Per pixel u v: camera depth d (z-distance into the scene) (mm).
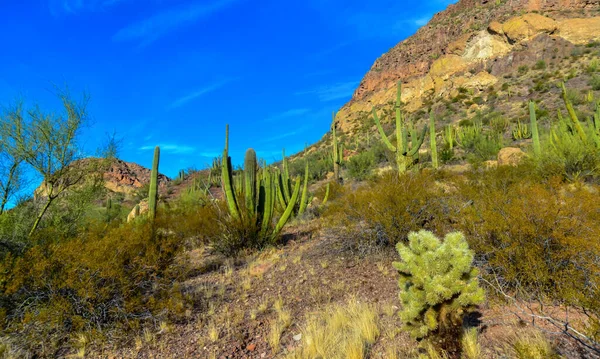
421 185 6723
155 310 4391
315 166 32188
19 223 5668
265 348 3709
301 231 10219
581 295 2803
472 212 4633
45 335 3889
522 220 3598
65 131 6551
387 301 4391
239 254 7828
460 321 2775
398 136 11883
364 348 3289
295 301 4891
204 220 8531
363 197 6777
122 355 3742
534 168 11094
